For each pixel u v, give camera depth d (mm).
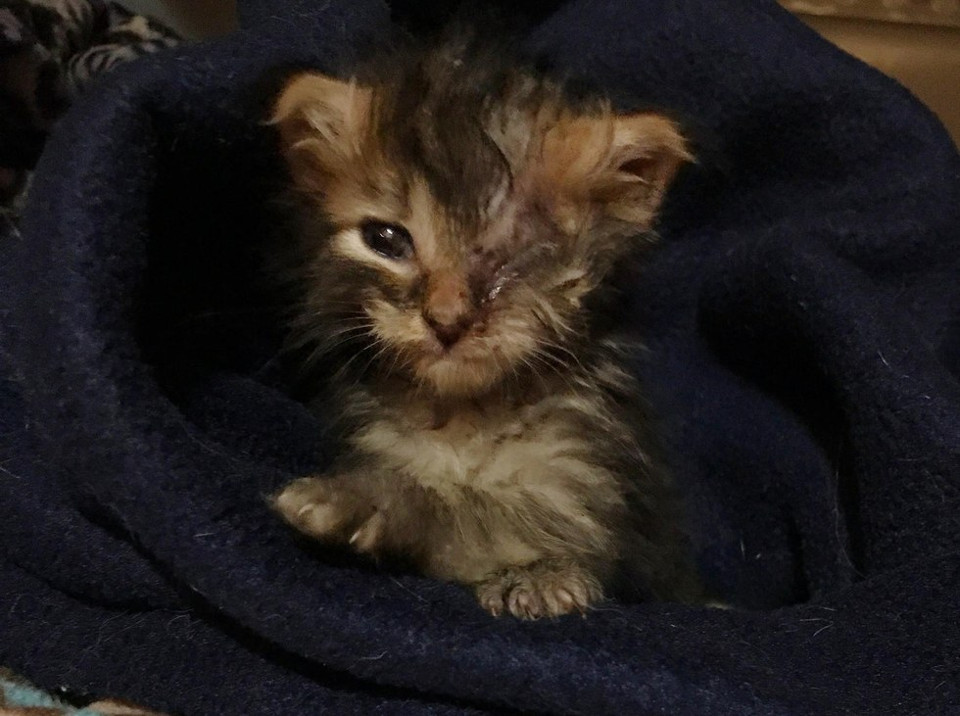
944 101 335
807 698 145
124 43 266
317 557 152
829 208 244
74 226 155
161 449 149
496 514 180
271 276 211
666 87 245
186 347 201
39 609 167
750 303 234
